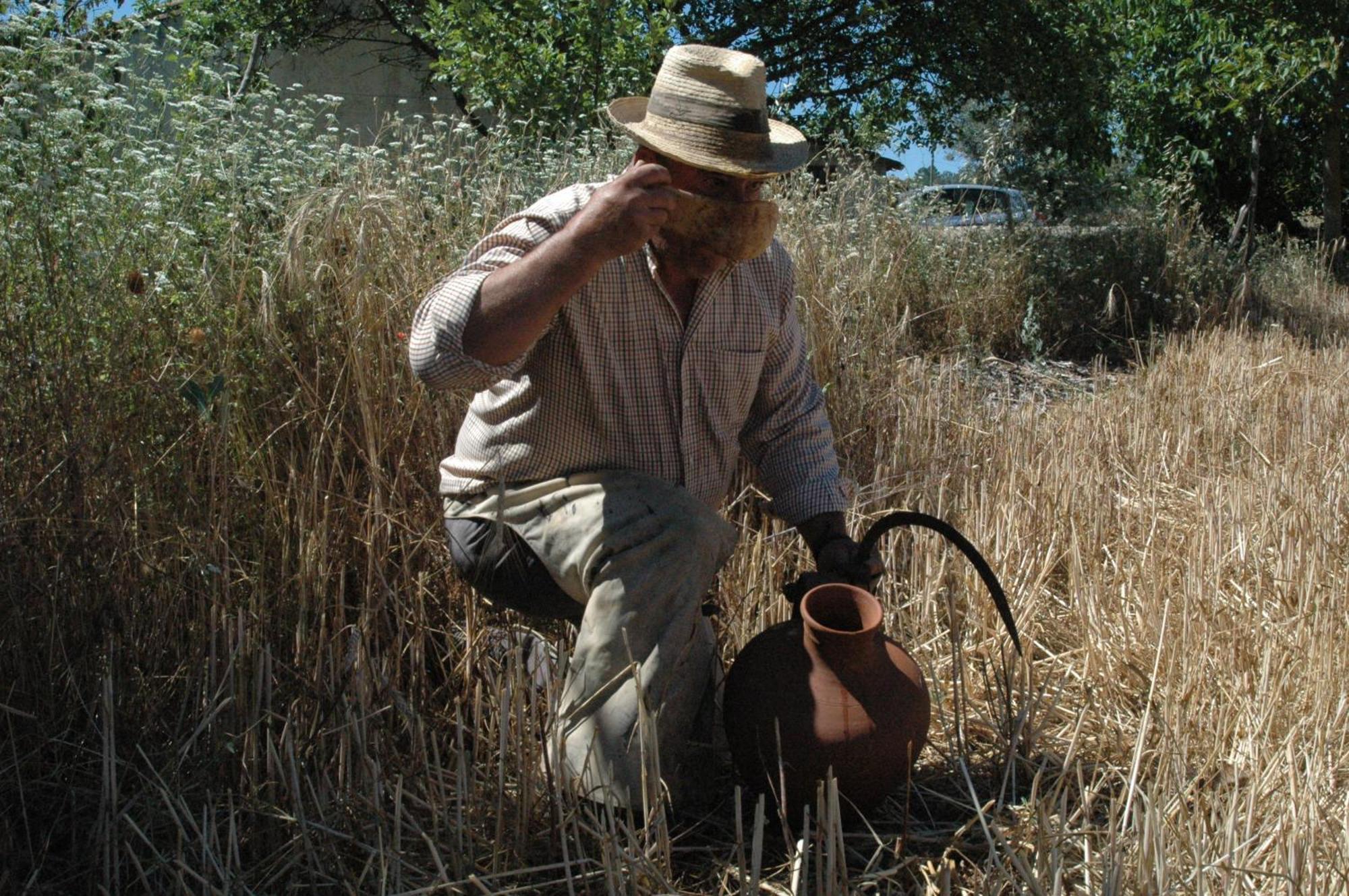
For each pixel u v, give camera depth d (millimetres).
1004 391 7328
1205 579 3840
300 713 2746
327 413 3133
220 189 3832
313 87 13570
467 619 3119
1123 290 9852
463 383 2342
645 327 2576
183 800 2418
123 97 4113
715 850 2629
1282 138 16453
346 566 3148
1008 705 3027
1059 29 13367
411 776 2676
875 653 2631
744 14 12758
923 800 2859
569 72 8812
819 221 6027
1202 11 14984
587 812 2498
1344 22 14266
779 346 2832
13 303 2883
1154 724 3096
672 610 2547
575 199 2518
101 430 2846
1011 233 9953
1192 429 5918
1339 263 15062
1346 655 3336
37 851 2467
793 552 3805
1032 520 4293
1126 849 2461
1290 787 2621
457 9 9078
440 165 4309
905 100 14328
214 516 2924
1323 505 4496
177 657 2816
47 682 2602
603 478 2621
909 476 4320
